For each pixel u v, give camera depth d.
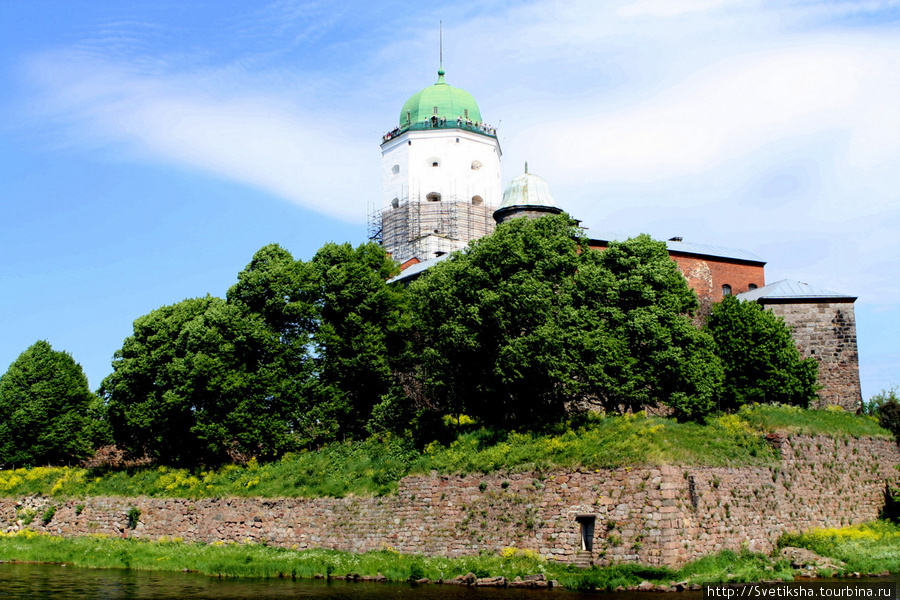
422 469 44.94
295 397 55.06
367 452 49.81
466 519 42.38
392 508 44.62
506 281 48.44
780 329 59.75
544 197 72.25
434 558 41.78
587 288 49.75
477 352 48.91
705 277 74.31
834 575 38.50
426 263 76.50
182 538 50.44
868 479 50.50
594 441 42.12
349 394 56.59
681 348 49.75
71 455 67.50
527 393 48.38
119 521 53.31
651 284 50.97
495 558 40.22
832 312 65.25
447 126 91.06
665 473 38.62
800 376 59.16
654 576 36.56
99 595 35.41
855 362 64.62
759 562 39.84
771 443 46.44
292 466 51.00
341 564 41.94
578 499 39.97
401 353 57.44
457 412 51.88
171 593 35.91
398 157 92.19
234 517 49.16
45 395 67.44
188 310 59.69
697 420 48.28
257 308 57.94
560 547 39.66
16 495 58.91
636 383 48.41
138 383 58.31
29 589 37.16
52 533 55.50
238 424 53.72
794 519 44.78
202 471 53.91
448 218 89.56
